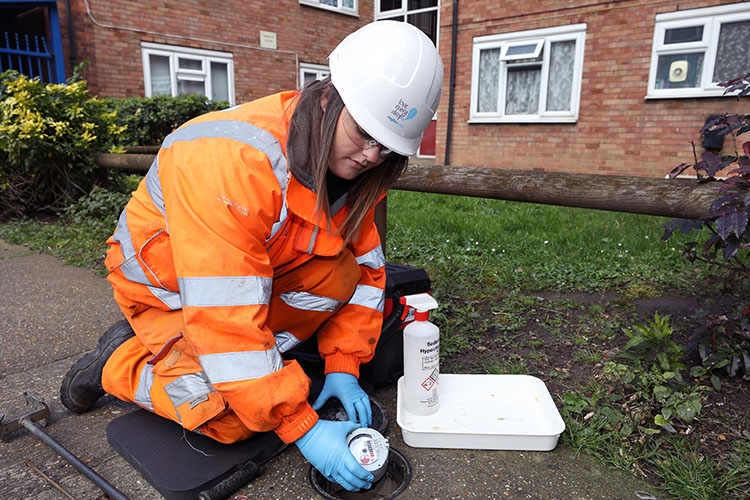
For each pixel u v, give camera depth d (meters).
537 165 8.63
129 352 1.68
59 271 3.70
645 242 4.09
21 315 2.88
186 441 1.64
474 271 3.49
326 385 1.79
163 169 1.39
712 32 6.93
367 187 1.48
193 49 9.98
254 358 1.33
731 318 1.97
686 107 7.25
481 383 2.01
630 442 1.72
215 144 1.32
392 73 1.24
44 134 5.04
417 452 1.69
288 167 1.34
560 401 1.95
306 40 11.64
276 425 1.41
